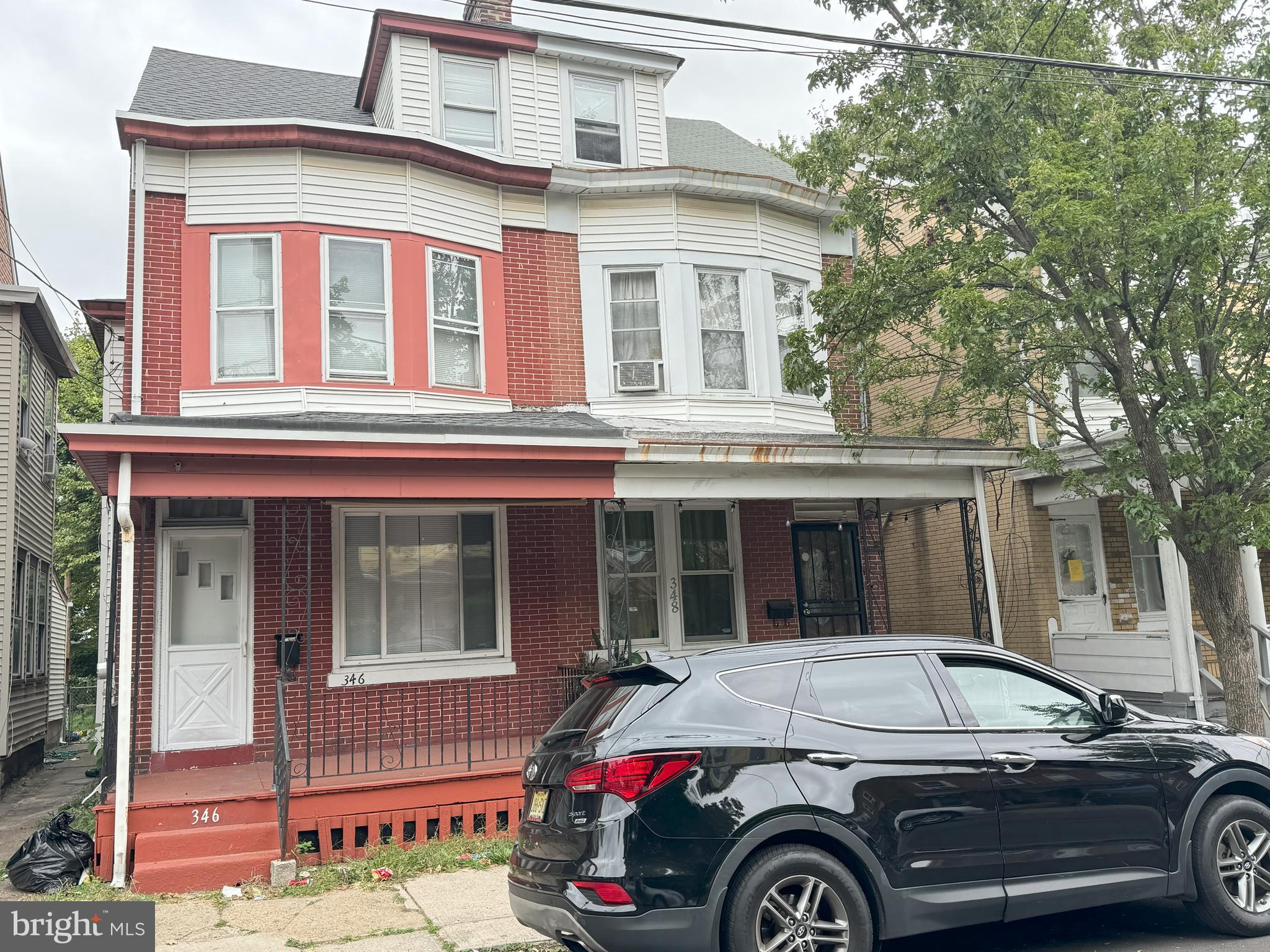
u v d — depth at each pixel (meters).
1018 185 9.84
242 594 10.13
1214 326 9.51
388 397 10.67
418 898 6.95
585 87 13.48
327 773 8.80
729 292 12.77
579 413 11.50
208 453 8.04
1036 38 9.88
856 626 12.96
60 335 15.62
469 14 14.16
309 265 10.57
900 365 11.91
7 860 8.73
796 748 4.88
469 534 11.20
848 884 4.71
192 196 10.49
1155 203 8.50
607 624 11.52
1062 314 9.39
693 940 4.45
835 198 13.31
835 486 10.64
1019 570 14.17
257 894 7.16
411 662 10.63
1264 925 5.59
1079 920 6.12
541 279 12.09
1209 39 9.64
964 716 5.31
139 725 9.54
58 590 19.95
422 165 11.29
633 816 4.54
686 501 12.23
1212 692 12.27
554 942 5.89
